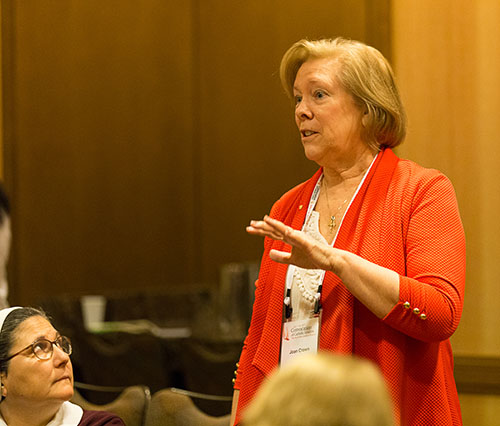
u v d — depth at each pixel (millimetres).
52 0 16562
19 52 16141
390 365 4785
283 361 5102
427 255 4785
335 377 2250
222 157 17828
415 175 5062
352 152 5223
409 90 11250
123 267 17234
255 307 5496
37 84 16344
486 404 10695
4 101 15836
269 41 17375
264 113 17516
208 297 17297
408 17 11312
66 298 15055
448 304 4621
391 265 4891
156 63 17609
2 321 6055
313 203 5438
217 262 17859
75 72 16812
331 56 5188
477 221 10828
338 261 4566
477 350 10773
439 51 11117
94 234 16953
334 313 4934
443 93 11070
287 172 17344
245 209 17688
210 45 17875
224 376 11586
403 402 4824
